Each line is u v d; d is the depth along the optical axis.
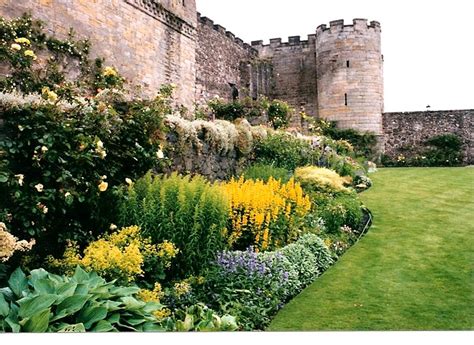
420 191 12.92
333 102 24.12
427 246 7.39
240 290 4.66
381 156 24.05
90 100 5.53
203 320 3.82
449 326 4.50
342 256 6.98
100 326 3.12
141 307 3.53
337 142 18.98
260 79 26.62
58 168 4.43
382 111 24.86
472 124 24.16
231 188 6.31
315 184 9.68
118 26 10.96
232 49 24.22
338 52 24.00
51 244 4.66
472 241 7.64
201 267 5.02
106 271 4.07
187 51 14.05
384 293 5.39
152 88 12.27
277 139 11.07
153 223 4.90
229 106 15.67
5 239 3.46
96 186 4.75
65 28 9.35
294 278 5.46
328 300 5.20
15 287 3.40
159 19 12.62
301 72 27.09
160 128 5.81
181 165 7.18
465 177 15.98
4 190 4.12
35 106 4.53
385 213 9.97
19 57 7.48
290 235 6.70
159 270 4.60
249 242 6.10
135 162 5.42
